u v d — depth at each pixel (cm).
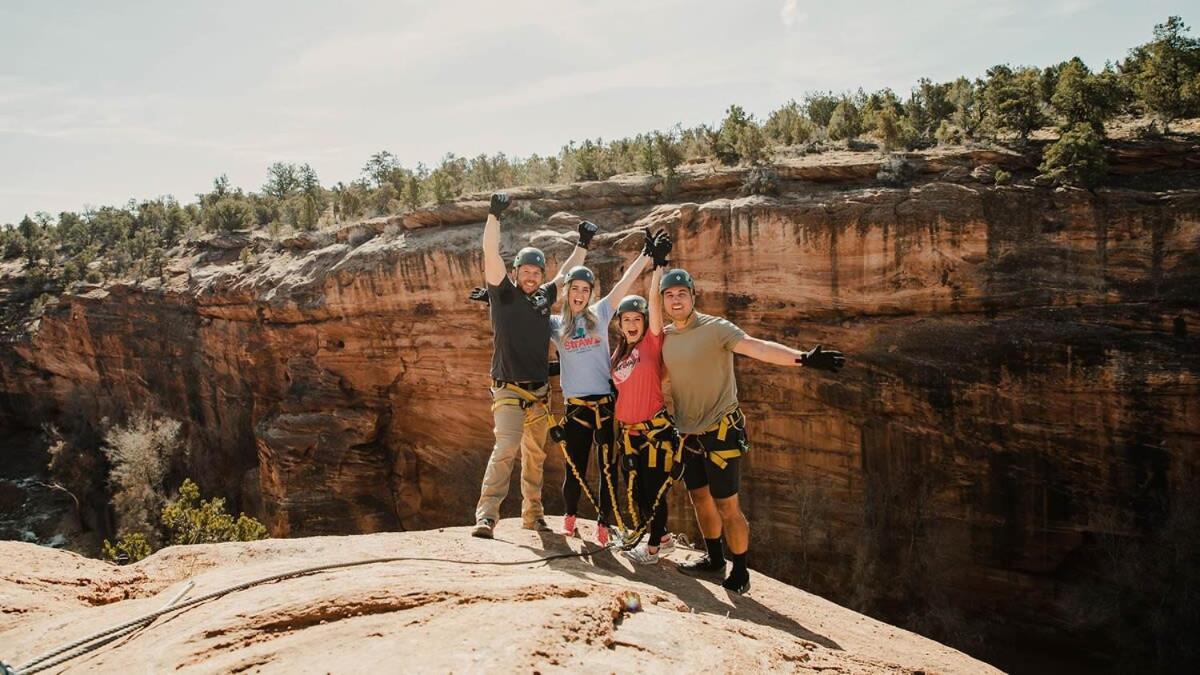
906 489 2784
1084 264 2677
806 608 642
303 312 3900
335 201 5412
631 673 343
